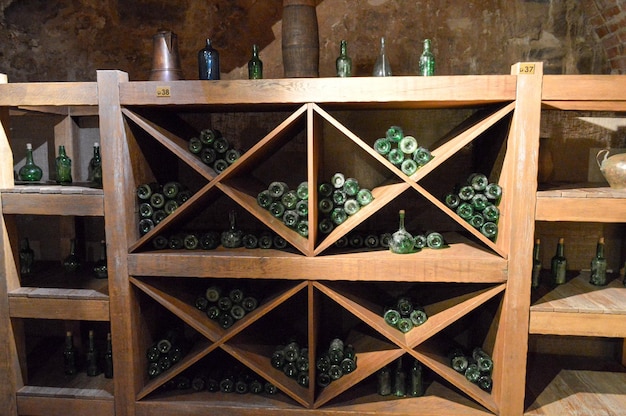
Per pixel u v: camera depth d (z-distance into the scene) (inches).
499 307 76.4
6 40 96.7
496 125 79.0
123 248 77.5
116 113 75.0
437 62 92.4
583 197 70.6
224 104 75.2
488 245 75.0
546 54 91.4
